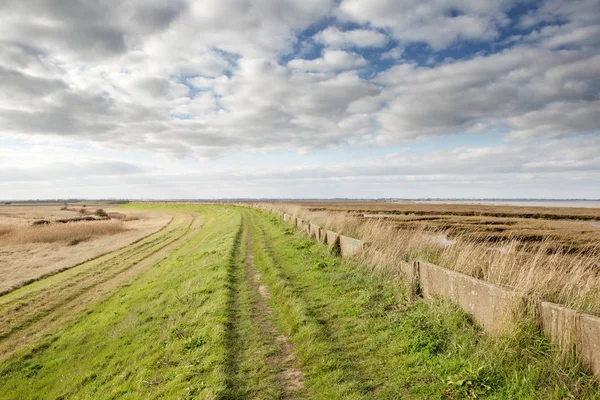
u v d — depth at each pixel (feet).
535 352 14.87
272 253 48.52
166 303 35.04
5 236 114.11
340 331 21.50
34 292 52.95
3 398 26.63
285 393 15.76
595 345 12.88
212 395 15.64
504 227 93.61
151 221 191.21
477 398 13.79
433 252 31.55
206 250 58.65
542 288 18.92
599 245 55.62
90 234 125.39
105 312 41.65
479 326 18.51
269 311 26.61
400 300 24.54
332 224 56.03
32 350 34.09
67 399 23.58
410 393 14.82
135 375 21.84
